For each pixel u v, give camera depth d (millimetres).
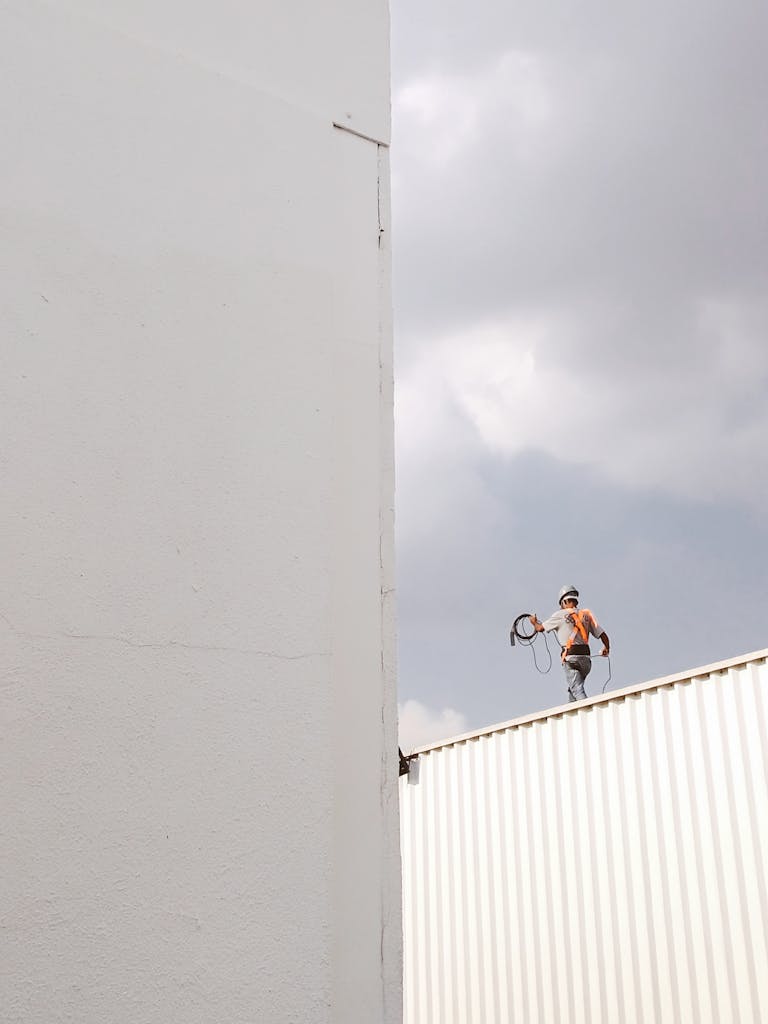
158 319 1800
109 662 1584
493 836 7102
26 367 1641
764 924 5051
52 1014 1396
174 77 1953
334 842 1785
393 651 1979
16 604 1526
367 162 2248
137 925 1495
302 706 1759
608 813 6188
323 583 1853
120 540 1650
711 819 5492
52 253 1716
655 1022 5551
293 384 1930
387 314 2182
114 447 1690
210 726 1649
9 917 1400
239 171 1988
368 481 2047
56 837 1465
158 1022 1473
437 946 7453
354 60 2287
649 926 5730
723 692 5598
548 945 6410
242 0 2121
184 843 1569
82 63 1841
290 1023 1594
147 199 1850
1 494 1562
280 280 1978
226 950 1562
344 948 1735
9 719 1475
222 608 1721
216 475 1785
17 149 1728
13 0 1790
